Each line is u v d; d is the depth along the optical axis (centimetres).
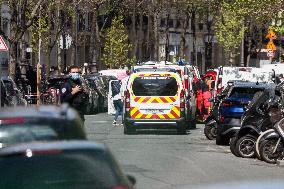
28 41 10594
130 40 15975
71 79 4044
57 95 7681
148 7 13975
